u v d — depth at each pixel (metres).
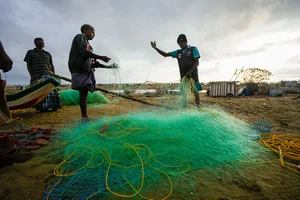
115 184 1.87
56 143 2.92
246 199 1.65
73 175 1.99
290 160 2.41
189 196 1.69
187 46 5.23
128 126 3.21
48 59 5.98
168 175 2.03
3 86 2.23
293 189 1.80
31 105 5.63
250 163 2.32
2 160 2.23
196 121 3.16
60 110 6.54
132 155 2.36
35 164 2.27
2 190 1.75
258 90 18.89
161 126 3.11
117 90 4.62
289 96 17.17
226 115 3.70
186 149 2.51
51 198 1.64
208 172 2.11
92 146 2.52
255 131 3.52
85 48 3.50
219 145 2.67
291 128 3.99
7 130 3.84
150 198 1.67
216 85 17.23
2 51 2.25
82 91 3.76
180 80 5.16
